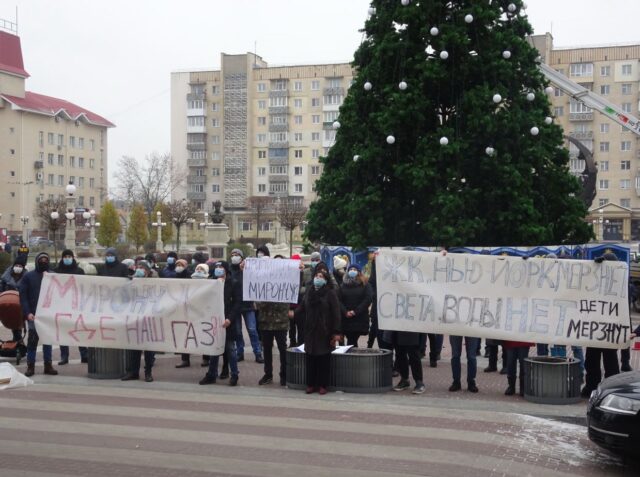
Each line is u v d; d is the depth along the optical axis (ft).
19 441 26.81
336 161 77.15
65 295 40.27
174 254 48.98
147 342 39.09
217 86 306.55
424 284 37.09
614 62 253.24
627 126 76.18
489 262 36.70
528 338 36.14
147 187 270.67
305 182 296.51
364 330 40.65
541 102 71.77
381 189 71.61
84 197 327.26
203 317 38.45
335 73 290.97
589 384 36.45
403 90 68.33
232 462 24.38
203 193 309.01
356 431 28.66
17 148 285.02
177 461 24.44
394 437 27.76
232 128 300.20
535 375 34.37
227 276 39.06
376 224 69.62
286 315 38.47
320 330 35.50
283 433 28.25
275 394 35.96
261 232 294.46
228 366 41.52
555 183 71.51
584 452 26.40
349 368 36.37
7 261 102.06
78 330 39.83
